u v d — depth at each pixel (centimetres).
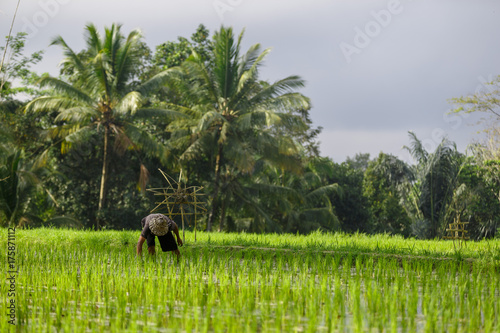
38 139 3647
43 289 866
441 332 632
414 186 4275
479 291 826
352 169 5444
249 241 1572
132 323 620
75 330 620
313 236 2080
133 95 2947
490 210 3831
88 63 3094
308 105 3083
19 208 3033
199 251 1412
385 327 652
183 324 666
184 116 3303
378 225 4856
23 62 3356
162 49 4525
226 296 801
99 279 910
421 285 958
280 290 852
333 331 635
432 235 4022
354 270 1153
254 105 3322
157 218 1240
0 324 657
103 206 3362
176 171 3631
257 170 3653
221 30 3195
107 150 3341
